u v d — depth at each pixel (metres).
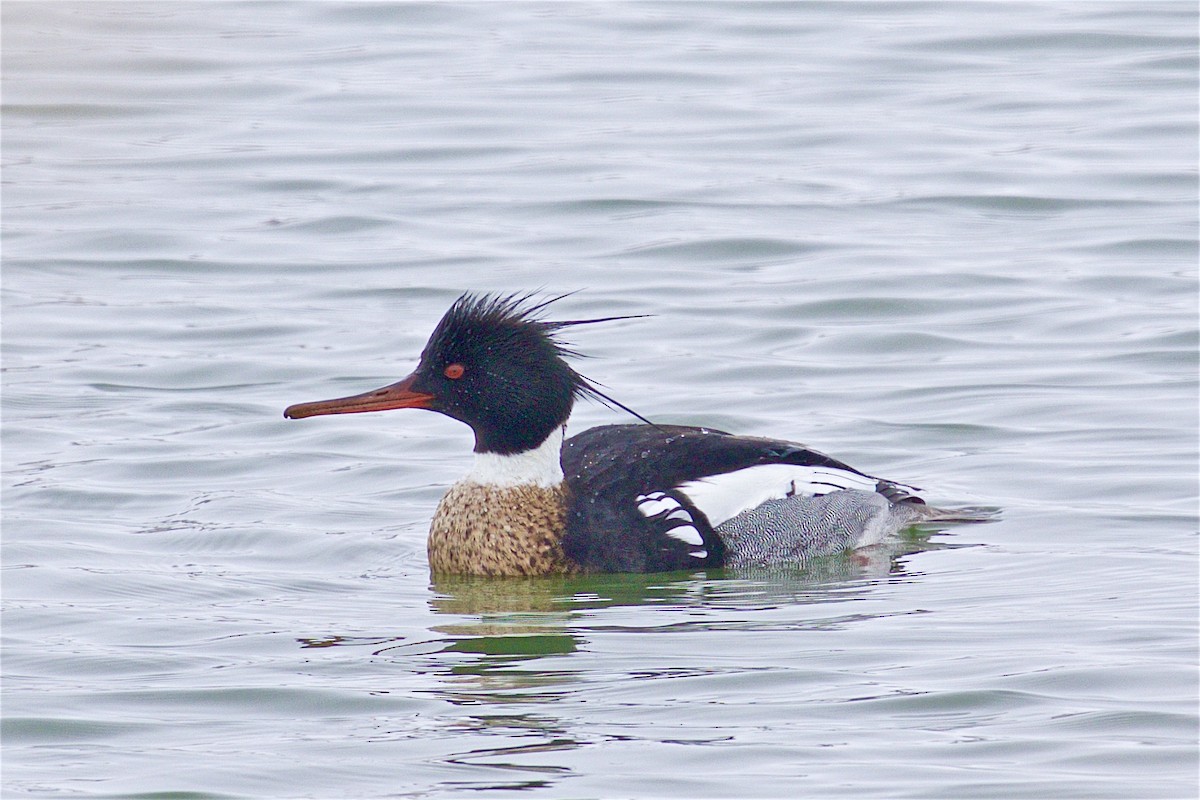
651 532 14.55
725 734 10.79
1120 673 11.59
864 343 20.20
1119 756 10.38
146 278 23.12
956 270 22.56
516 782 10.18
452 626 12.98
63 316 21.59
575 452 15.30
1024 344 20.03
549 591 14.02
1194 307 21.03
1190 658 11.81
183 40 34.97
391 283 22.67
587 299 21.80
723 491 14.84
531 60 32.91
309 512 15.63
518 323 14.66
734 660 12.06
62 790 10.16
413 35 34.91
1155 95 29.94
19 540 14.80
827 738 10.72
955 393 18.48
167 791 10.14
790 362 19.64
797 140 28.34
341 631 12.85
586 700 11.38
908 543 14.99
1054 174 26.36
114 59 33.66
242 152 28.56
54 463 16.80
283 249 24.12
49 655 12.30
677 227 24.56
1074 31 33.28
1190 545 14.37
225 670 12.01
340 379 19.28
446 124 29.62
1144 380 18.70
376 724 11.06
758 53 32.94
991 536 14.95
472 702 11.38
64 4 37.41
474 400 14.49
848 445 17.17
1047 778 10.11
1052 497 15.70
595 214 25.27
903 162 27.19
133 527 15.21
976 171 26.62
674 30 34.66
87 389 19.05
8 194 26.81
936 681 11.53
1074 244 23.55
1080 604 13.04
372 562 14.60
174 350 20.33
